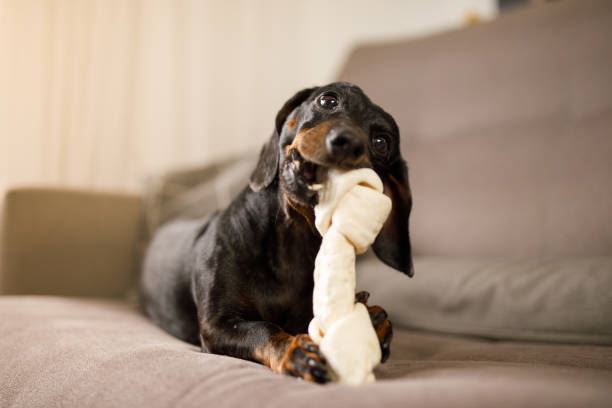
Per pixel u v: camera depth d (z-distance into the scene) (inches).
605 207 94.7
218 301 64.0
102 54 148.2
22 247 106.0
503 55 122.3
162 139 160.2
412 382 40.7
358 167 52.1
